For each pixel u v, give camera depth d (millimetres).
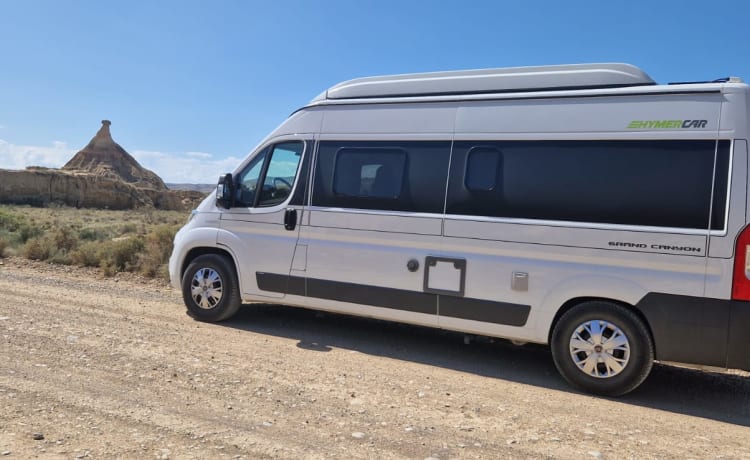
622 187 5316
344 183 6750
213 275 7574
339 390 4984
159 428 3926
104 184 102188
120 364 5340
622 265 5258
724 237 4867
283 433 3963
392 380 5402
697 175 5031
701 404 5301
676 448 4098
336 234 6723
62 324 6855
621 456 3881
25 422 3900
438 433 4133
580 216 5461
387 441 3930
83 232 23234
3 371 4945
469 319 5988
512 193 5785
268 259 7160
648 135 5273
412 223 6254
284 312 8430
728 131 4977
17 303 8039
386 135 6566
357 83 6992
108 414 4129
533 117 5809
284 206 7098
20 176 91000
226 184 7402
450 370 5957
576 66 5883
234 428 3998
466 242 5961
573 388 5578
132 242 13406
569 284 5461
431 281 6137
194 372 5227
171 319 7598
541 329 5637
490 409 4750
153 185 175750
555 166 5621
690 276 4988
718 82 5281
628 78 5594
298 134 7172
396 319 6426
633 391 5602
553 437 4188
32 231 19500
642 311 5156
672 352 5078
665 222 5113
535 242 5625
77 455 3447
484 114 6062
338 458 3615
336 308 6777
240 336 6863
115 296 9156
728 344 4859
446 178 6141
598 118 5512
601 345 5340
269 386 4961
